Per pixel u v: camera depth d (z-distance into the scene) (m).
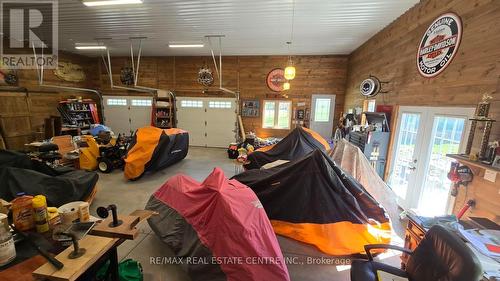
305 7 3.95
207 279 1.89
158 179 5.12
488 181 2.12
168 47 7.07
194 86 8.49
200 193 2.31
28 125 6.53
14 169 2.89
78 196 3.25
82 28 5.29
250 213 1.97
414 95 3.54
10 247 1.27
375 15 4.14
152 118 8.48
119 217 1.61
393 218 3.16
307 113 8.05
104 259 1.54
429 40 3.19
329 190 2.67
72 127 7.07
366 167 3.40
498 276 1.42
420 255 1.73
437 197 3.03
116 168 5.74
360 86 6.04
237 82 8.29
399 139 3.96
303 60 7.85
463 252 1.44
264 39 5.98
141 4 3.95
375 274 1.80
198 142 8.77
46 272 1.12
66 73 7.80
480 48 2.35
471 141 2.28
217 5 3.95
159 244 2.76
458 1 2.67
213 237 1.92
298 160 2.86
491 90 2.21
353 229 2.62
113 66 8.77
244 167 4.67
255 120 8.39
